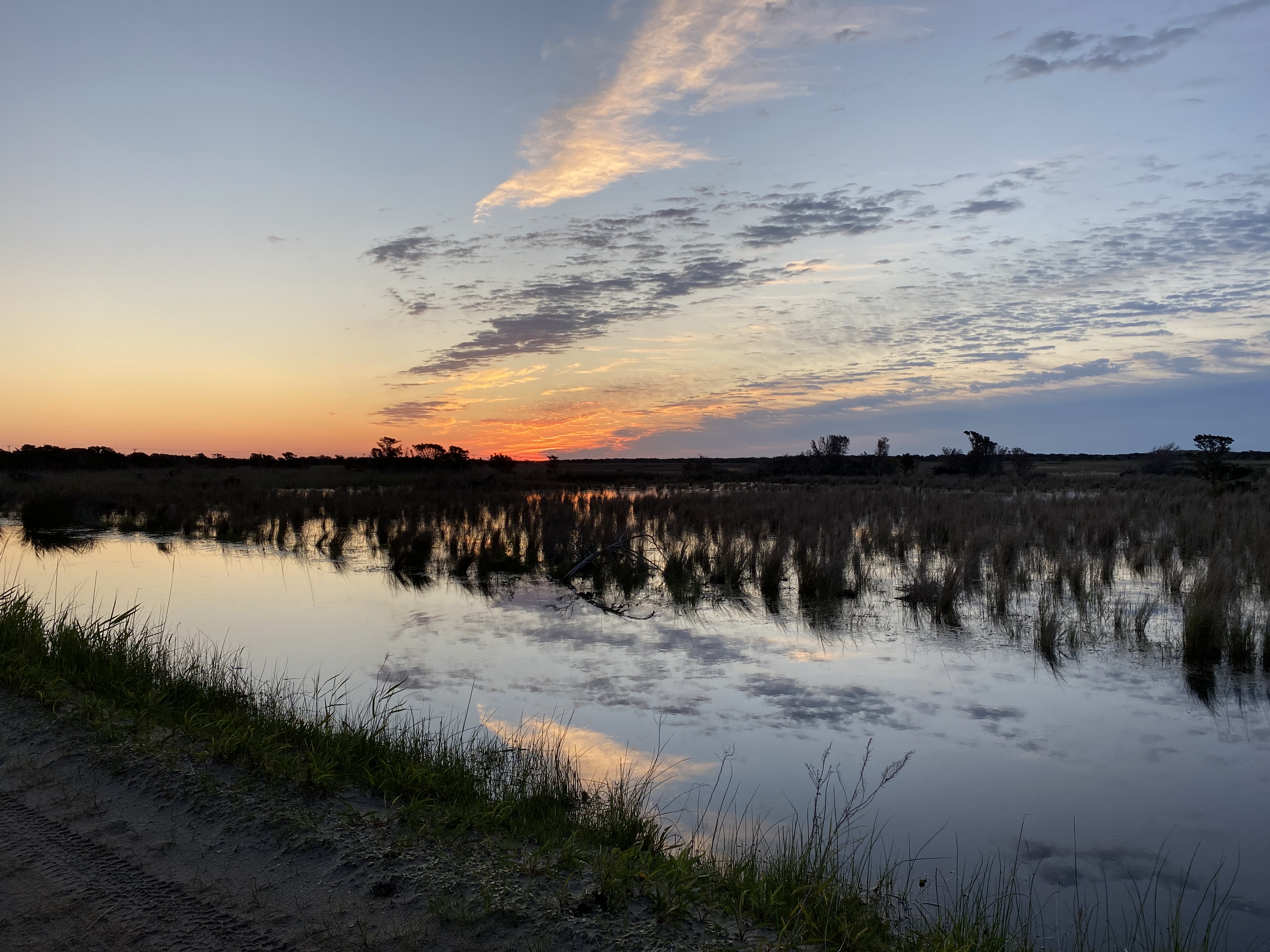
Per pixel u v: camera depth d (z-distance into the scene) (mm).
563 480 49344
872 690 7656
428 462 57344
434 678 8000
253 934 3275
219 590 13164
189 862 3852
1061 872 4438
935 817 5090
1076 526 17641
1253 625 8836
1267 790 5484
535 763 5590
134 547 18844
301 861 3873
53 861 3855
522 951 3184
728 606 11781
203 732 5488
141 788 4656
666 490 37344
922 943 3457
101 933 3281
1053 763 5922
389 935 3275
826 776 5680
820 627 10344
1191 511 17484
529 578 14422
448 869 3811
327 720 5680
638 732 6531
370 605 11867
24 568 15492
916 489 34969
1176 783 5586
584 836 4371
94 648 7512
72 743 5332
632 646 9336
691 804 5184
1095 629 9953
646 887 3674
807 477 52875
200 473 50094
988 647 9234
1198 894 4207
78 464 55406
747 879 3844
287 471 55219
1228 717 6914
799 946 3295
